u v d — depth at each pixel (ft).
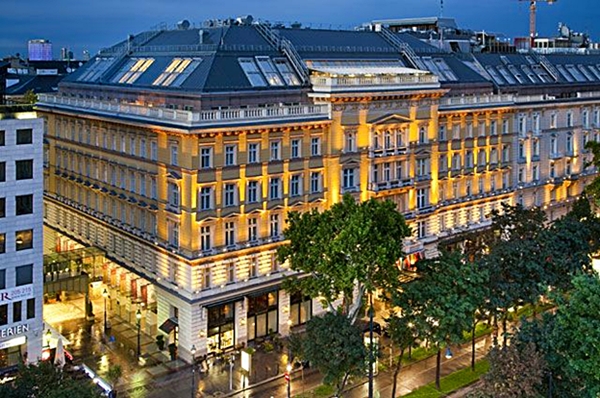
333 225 243.40
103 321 315.99
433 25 539.70
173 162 284.82
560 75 469.57
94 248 333.21
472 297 240.73
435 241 362.74
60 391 173.37
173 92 299.58
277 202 298.76
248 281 291.58
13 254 253.65
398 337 239.71
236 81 301.43
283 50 333.21
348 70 334.24
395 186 335.26
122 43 398.42
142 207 303.68
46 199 394.11
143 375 266.77
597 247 322.14
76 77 392.88
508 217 318.45
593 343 185.06
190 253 275.59
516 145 411.95
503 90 418.92
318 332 223.30
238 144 283.79
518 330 221.87
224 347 289.94
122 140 318.24
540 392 197.57
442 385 256.32
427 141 353.51
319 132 310.45
